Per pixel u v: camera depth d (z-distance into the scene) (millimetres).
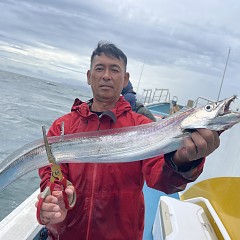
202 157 623
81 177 794
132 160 703
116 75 838
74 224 792
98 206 781
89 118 842
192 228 1064
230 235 985
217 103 641
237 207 1043
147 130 706
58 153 739
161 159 737
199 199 1311
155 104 6172
